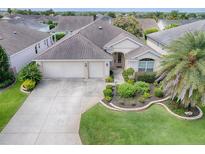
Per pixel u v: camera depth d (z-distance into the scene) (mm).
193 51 14906
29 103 19000
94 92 21172
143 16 96625
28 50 30594
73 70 24547
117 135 14367
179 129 15023
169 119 16188
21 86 22453
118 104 18219
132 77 23766
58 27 57219
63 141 13977
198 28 25641
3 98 19984
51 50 24141
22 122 16094
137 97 19312
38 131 15016
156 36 32062
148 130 14875
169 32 30281
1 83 22594
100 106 18203
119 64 29047
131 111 17312
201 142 13742
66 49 24219
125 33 30891
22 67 28531
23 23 53469
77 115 17031
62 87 22406
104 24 33156
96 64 24234
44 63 24016
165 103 18281
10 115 17031
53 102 19156
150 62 24578
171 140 13891
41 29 53938
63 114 17188
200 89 14469
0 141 14000
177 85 15711
